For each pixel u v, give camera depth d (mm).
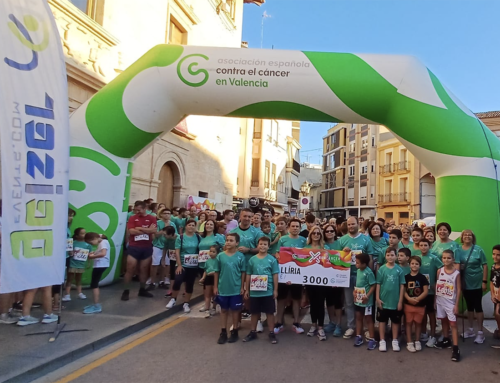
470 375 4395
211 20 17359
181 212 10266
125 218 8578
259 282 5387
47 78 4547
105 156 7898
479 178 6988
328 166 61406
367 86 7305
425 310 5305
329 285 5645
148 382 3986
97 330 5242
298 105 7566
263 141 29031
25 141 4277
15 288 4121
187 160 15227
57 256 4586
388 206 43469
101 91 8047
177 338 5438
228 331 5855
